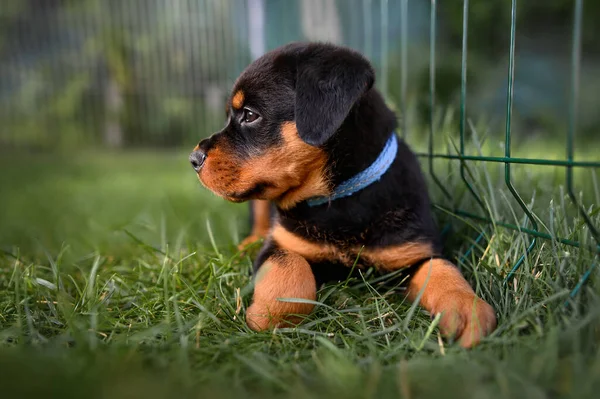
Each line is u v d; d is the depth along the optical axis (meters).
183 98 1.73
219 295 0.34
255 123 0.36
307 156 0.35
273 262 0.34
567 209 0.36
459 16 1.41
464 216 0.42
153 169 1.26
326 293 0.34
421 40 1.40
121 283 0.37
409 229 0.35
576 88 0.26
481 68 1.39
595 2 1.39
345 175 0.35
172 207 0.67
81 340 0.25
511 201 0.39
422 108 1.11
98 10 1.70
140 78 1.73
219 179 0.35
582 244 0.28
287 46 0.38
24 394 0.20
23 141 1.69
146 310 0.31
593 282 0.27
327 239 0.36
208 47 1.69
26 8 1.69
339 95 0.32
